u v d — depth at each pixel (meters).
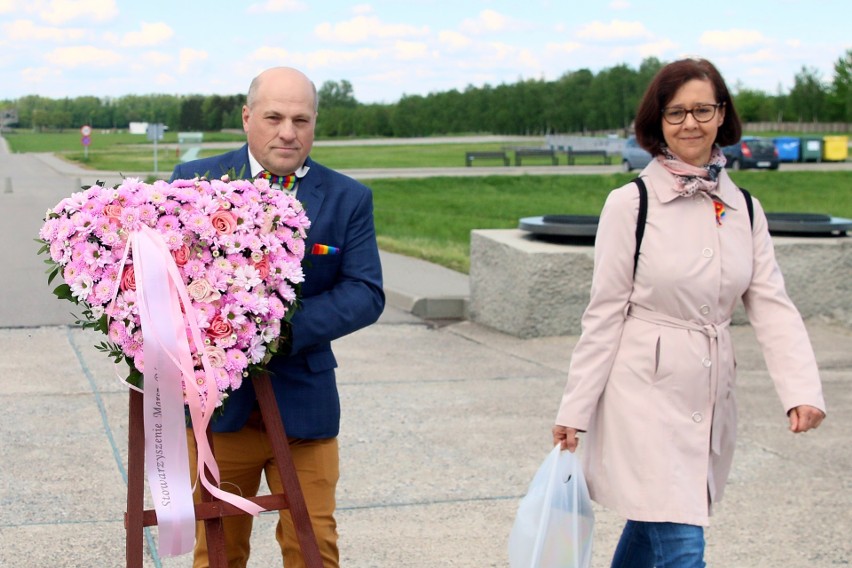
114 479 5.11
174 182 2.80
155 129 37.31
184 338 2.64
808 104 83.50
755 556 4.40
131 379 2.71
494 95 96.75
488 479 5.26
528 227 9.18
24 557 4.19
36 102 160.50
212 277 2.70
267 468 3.25
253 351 2.75
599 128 92.25
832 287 9.43
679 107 3.17
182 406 2.67
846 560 4.37
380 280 3.21
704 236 3.17
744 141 36.84
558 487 3.14
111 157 53.03
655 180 3.22
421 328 9.23
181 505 2.67
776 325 3.21
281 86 3.05
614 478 3.16
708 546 4.50
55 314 8.97
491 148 62.50
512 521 4.72
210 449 2.82
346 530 4.59
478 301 9.47
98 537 4.40
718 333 3.18
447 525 4.66
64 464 5.31
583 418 3.17
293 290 2.86
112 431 5.87
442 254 13.22
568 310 8.88
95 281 2.69
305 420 3.12
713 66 3.22
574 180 31.41
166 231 2.70
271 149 3.07
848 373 7.74
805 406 3.11
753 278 3.28
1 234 15.28
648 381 3.15
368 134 97.44
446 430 6.09
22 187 27.91
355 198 3.21
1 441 5.65
